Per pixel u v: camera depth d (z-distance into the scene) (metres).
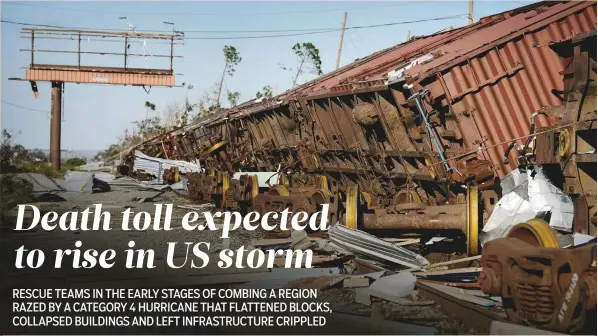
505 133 11.36
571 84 10.37
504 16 14.84
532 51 11.70
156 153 41.28
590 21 12.06
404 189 12.91
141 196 27.34
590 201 8.90
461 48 12.48
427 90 11.39
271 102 20.25
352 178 16.14
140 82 46.91
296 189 14.83
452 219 10.27
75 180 37.91
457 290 7.99
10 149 33.66
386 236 12.17
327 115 16.53
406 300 7.61
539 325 6.24
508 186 10.58
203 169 27.50
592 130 8.83
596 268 5.81
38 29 45.50
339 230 11.04
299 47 58.38
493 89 11.52
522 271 6.43
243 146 23.41
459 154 11.35
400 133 13.03
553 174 10.12
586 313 5.84
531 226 6.76
